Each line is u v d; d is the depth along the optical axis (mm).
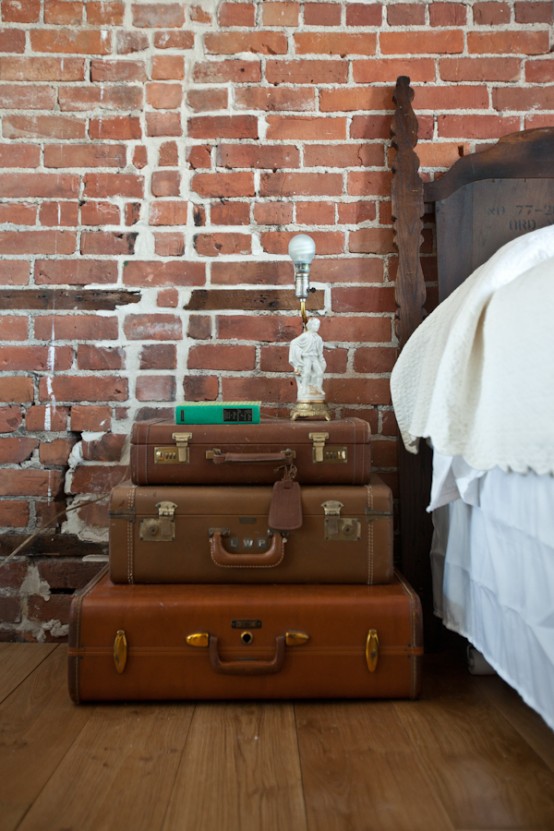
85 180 1883
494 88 1900
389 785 1090
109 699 1401
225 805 1033
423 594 1792
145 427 1540
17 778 1111
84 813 1011
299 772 1132
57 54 1883
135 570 1495
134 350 1889
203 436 1531
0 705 1408
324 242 1900
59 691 1483
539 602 1117
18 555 1859
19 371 1875
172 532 1488
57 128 1883
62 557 1867
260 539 1489
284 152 1898
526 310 1163
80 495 1880
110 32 1891
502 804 1034
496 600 1323
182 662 1397
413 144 1824
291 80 1900
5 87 1876
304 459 1537
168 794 1063
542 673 1110
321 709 1390
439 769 1142
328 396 1905
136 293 1888
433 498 1457
